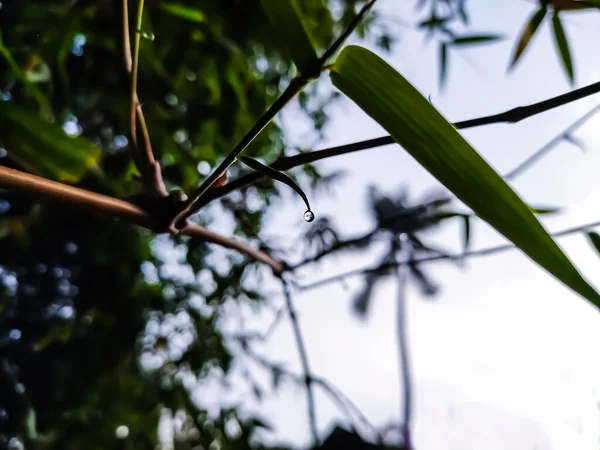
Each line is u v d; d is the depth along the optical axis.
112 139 0.82
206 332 0.92
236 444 0.90
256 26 0.80
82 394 0.94
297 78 0.25
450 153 0.23
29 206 0.79
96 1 0.64
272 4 0.25
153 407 1.03
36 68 0.61
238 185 0.34
